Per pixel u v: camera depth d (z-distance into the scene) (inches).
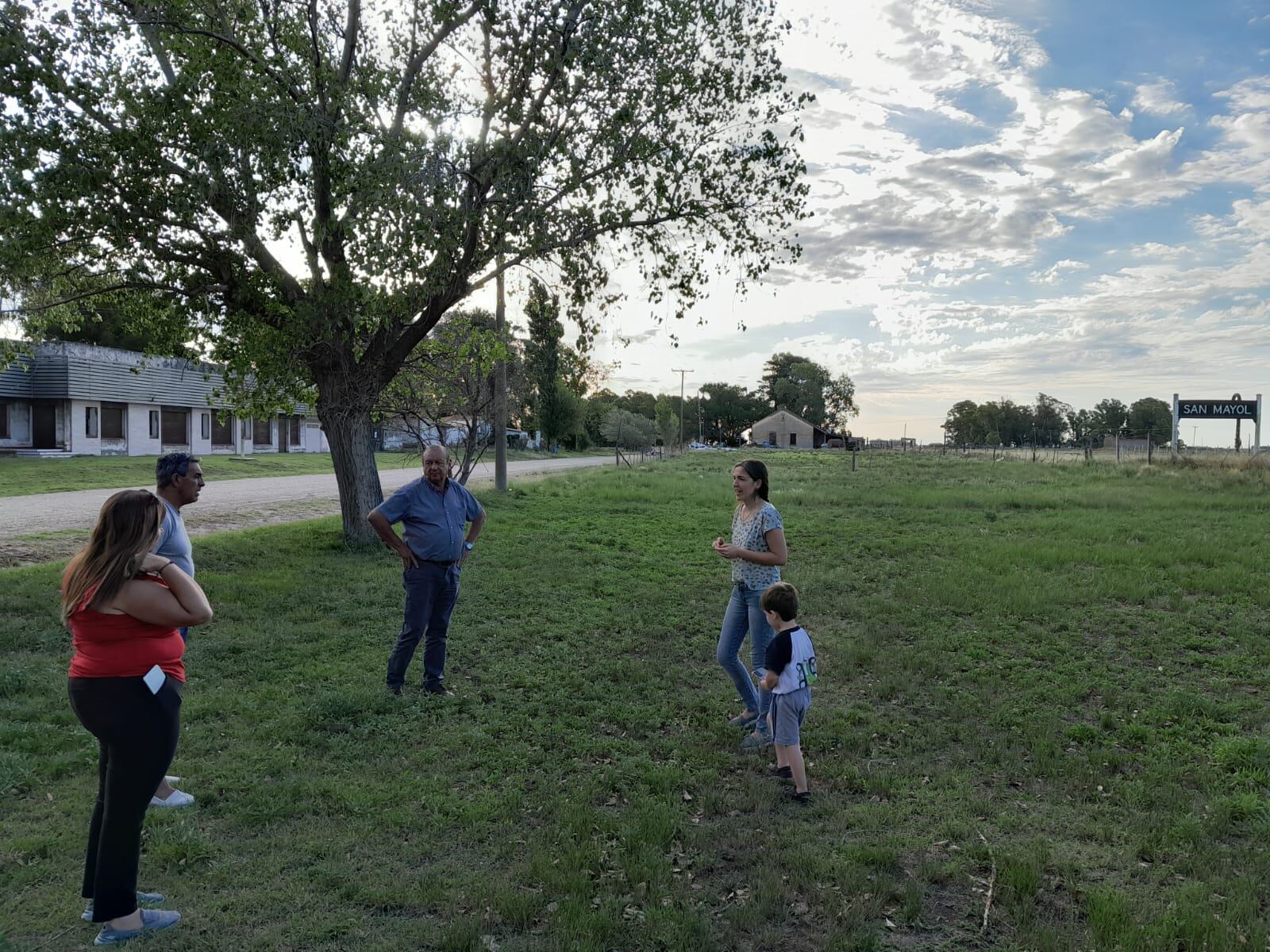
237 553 473.4
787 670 187.9
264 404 556.7
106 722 121.5
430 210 418.3
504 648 312.5
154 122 424.5
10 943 123.7
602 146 466.0
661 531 636.1
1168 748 217.3
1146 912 138.1
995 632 335.9
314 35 452.8
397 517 247.4
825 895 142.3
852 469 1424.7
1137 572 446.6
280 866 150.7
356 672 275.6
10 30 382.9
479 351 661.9
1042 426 5812.0
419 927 132.1
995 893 144.9
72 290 522.9
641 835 163.0
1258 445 1483.8
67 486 957.8
